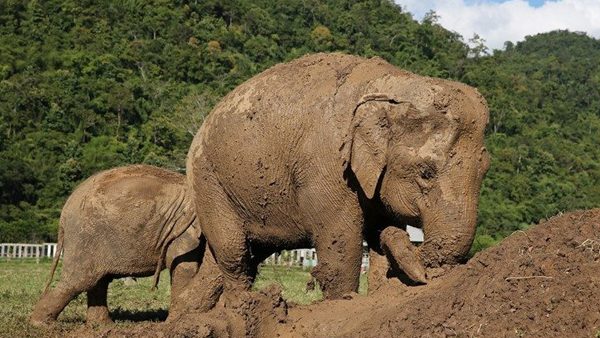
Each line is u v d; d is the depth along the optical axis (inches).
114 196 483.8
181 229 474.6
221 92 2748.5
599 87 3646.7
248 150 401.1
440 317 280.5
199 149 437.1
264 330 331.3
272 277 1001.5
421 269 338.6
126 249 480.1
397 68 383.2
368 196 355.9
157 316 552.7
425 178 343.9
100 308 502.0
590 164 2477.9
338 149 367.9
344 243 374.0
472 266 301.3
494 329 265.9
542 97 3058.6
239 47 3344.0
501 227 1782.7
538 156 2330.2
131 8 3336.6
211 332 329.4
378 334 287.0
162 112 2516.0
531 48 6348.4
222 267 439.8
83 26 3107.8
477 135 341.7
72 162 2149.4
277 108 392.8
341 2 4069.9
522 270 281.6
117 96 2516.0
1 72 2613.2
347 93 374.3
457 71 3129.9
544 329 257.1
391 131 352.2
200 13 3533.5
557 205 1988.2
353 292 371.6
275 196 396.2
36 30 2955.2
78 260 484.7
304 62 405.7
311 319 332.8
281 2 3806.6
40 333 457.4
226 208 427.5
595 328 248.2
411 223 355.3
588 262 273.0
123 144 2313.0
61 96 2512.3
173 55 2935.5
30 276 1005.8
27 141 2292.1
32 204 2048.5
